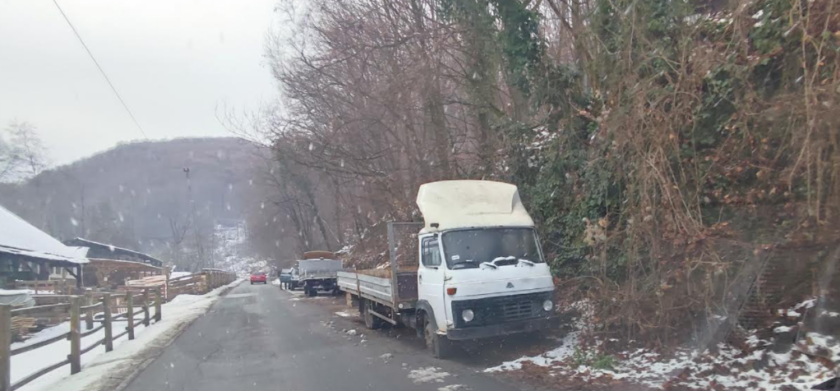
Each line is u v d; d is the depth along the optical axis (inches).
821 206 261.0
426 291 406.3
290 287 1745.8
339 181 1139.3
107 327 517.0
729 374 271.6
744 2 303.7
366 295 582.6
